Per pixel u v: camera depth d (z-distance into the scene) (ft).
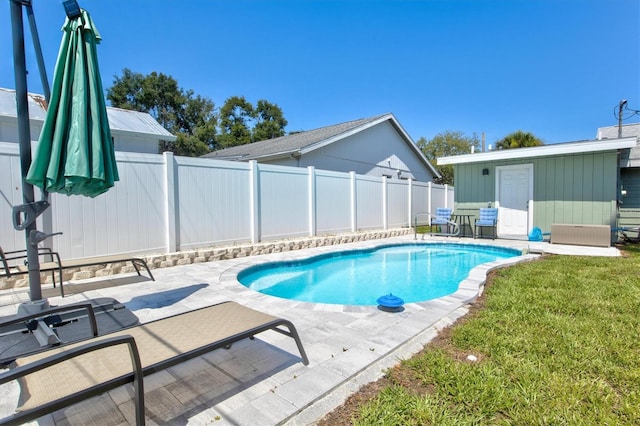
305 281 22.43
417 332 10.30
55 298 14.19
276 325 7.85
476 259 29.63
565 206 31.91
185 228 22.33
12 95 30.86
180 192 22.06
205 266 21.01
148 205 20.59
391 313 12.08
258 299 13.94
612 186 29.58
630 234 37.55
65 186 9.70
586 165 30.73
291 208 29.37
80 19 9.70
